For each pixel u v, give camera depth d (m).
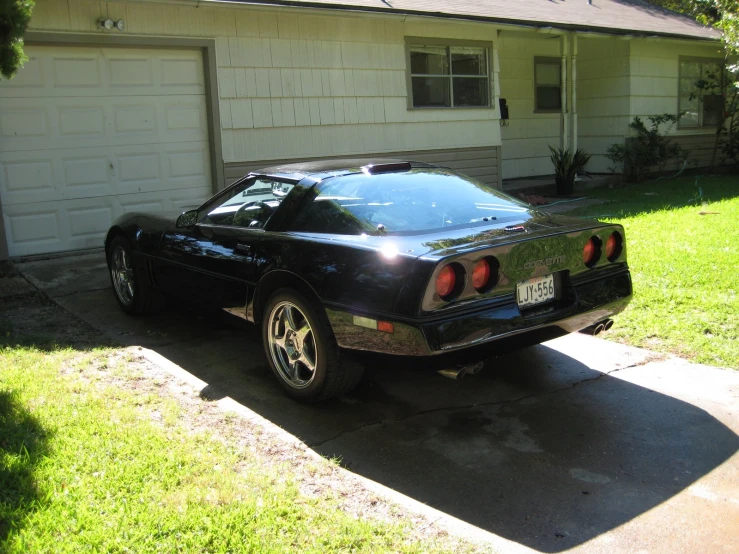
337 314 3.69
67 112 7.99
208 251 4.70
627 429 3.75
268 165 9.60
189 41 8.73
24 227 7.85
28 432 3.44
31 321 5.68
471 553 2.65
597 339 5.14
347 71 10.27
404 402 4.14
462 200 4.29
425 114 11.30
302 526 2.77
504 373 4.59
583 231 3.92
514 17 11.76
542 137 15.57
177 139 8.85
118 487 2.97
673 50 15.64
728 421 3.81
